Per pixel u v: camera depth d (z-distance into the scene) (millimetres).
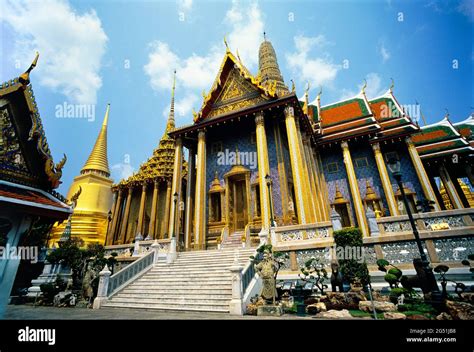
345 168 23094
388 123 23891
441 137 23344
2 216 5016
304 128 20641
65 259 13125
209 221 18891
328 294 7418
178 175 20109
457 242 9367
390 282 7234
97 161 41719
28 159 5754
